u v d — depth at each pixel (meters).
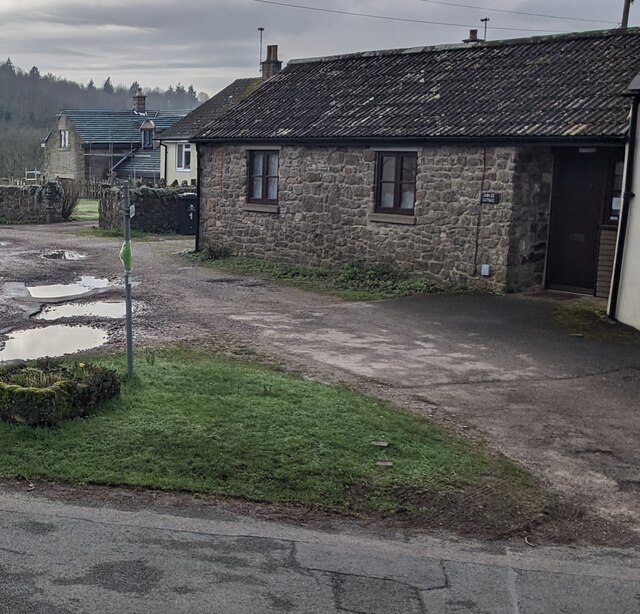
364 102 16.86
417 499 5.72
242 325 11.33
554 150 13.91
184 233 25.11
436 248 14.67
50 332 10.73
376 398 7.95
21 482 5.77
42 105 94.25
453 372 9.05
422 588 4.50
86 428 6.54
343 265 16.36
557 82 14.20
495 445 6.82
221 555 4.79
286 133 17.05
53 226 26.98
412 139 14.49
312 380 8.45
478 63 16.38
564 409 7.86
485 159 13.72
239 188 18.52
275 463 6.09
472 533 5.32
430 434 6.89
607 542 5.27
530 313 12.17
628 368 9.38
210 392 7.58
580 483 6.15
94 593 4.27
